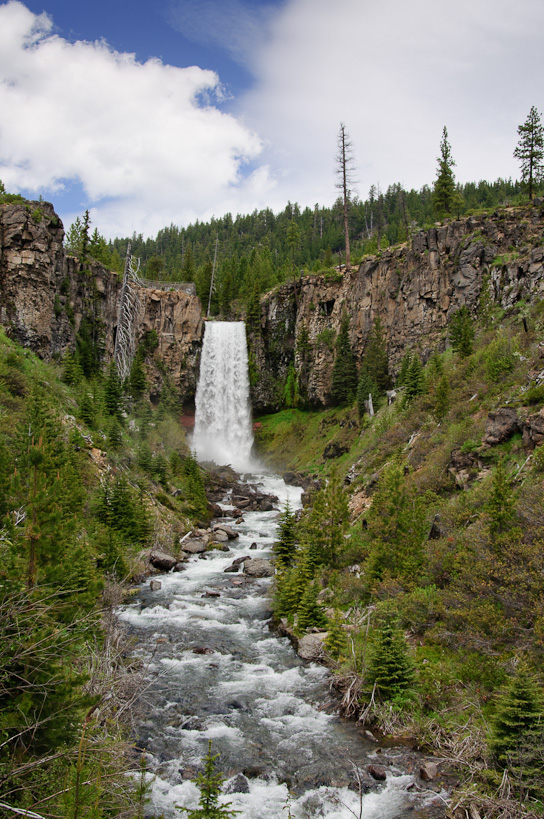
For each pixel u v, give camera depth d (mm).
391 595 18500
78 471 28344
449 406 32531
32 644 7773
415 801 10516
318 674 16672
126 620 21203
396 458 32594
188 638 19609
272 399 80812
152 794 10648
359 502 33375
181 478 47344
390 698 14047
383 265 67375
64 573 10250
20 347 46844
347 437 57750
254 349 82062
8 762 7000
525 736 10250
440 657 14953
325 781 11227
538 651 12789
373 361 63594
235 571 29516
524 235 54562
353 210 157875
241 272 109000
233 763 11875
